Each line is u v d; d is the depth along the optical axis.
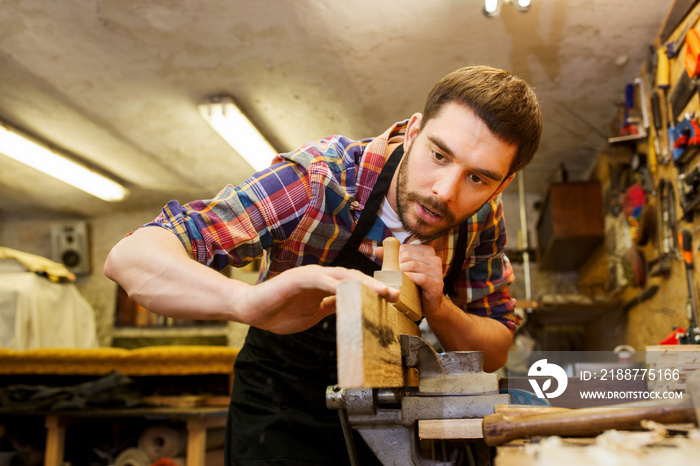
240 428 1.23
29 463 3.67
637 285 3.80
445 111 0.99
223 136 4.70
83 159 5.39
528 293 5.21
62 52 3.78
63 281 4.98
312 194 1.14
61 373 3.71
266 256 1.31
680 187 2.85
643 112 3.55
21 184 5.96
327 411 1.23
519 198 6.30
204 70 3.97
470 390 0.87
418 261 1.05
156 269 0.89
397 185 1.08
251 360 1.29
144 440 3.39
